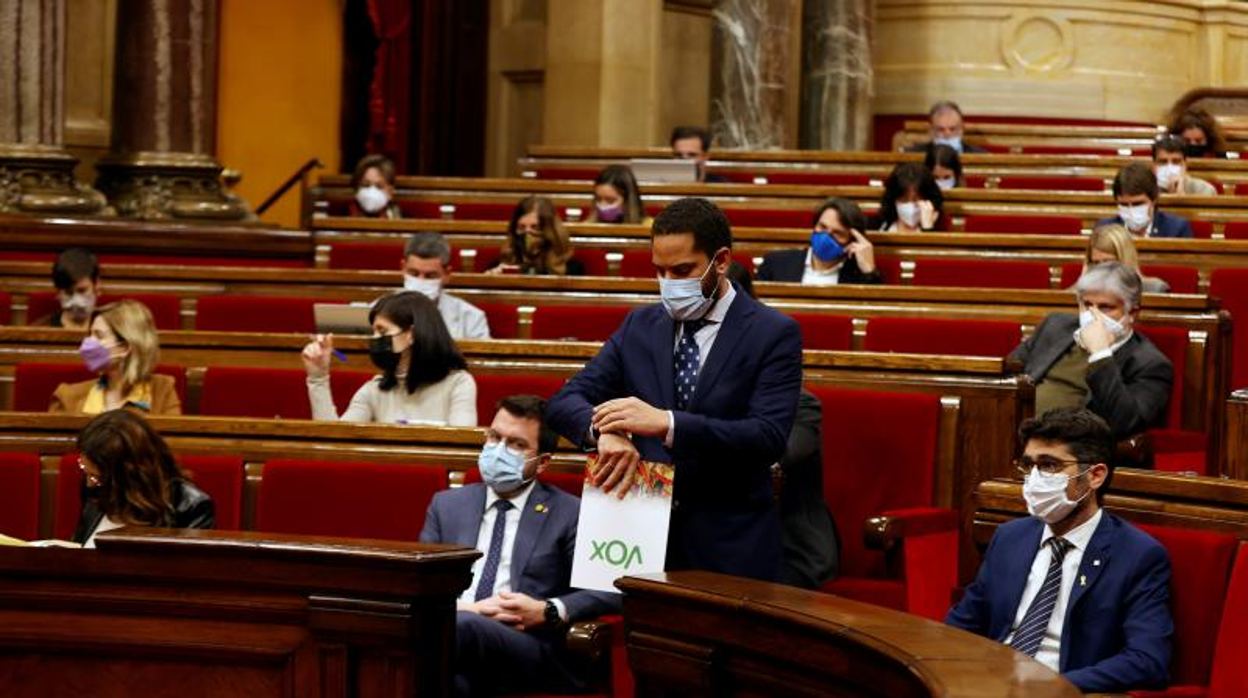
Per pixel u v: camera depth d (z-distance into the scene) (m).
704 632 4.05
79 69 14.37
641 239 10.38
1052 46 18.33
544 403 5.36
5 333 7.68
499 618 5.08
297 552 4.22
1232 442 5.88
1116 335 6.89
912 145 14.47
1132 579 4.50
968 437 6.39
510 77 17.78
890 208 10.63
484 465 5.32
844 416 6.45
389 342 6.67
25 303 9.62
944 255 9.95
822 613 3.78
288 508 5.86
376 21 16.88
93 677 4.39
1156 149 12.09
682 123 18.12
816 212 9.14
